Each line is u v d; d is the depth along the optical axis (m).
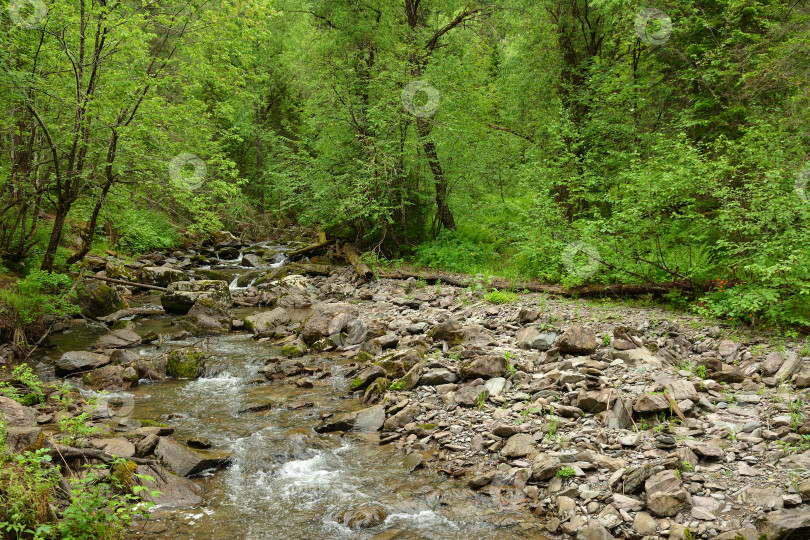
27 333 10.06
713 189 8.84
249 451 5.95
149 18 10.76
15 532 3.92
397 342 9.43
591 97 14.41
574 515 4.44
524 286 11.93
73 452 5.03
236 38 11.47
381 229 18.22
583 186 13.53
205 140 12.98
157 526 4.57
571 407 5.93
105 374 8.35
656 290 9.93
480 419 6.21
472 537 4.38
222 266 19.84
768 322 7.70
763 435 5.03
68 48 10.44
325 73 16.80
